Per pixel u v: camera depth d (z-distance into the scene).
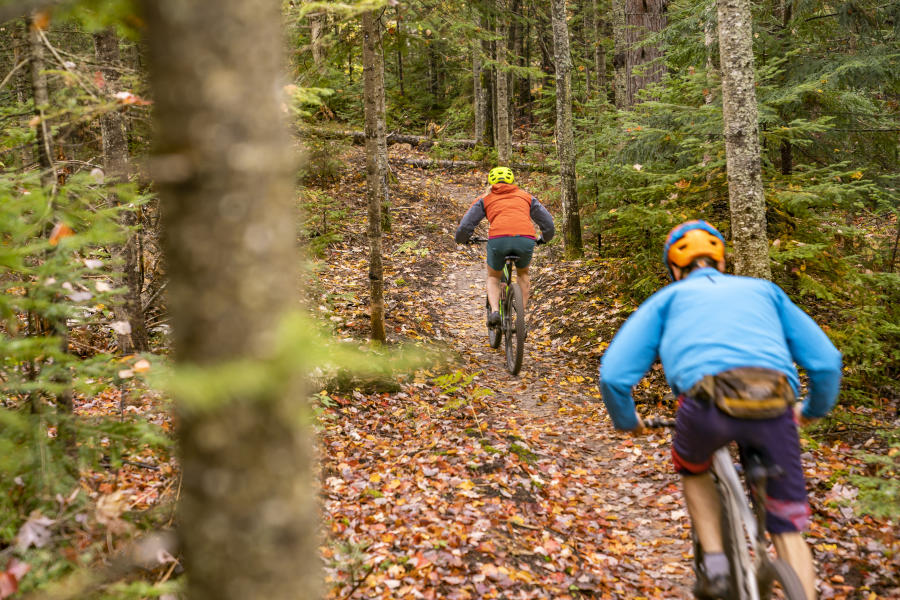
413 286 10.95
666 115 9.28
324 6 3.20
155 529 2.80
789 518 2.60
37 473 2.48
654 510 4.92
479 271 12.41
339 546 3.75
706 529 2.88
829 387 2.84
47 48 2.93
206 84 1.24
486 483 5.04
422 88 31.19
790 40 9.34
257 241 1.29
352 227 12.55
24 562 2.31
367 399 6.57
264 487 1.33
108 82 3.17
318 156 6.64
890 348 6.17
